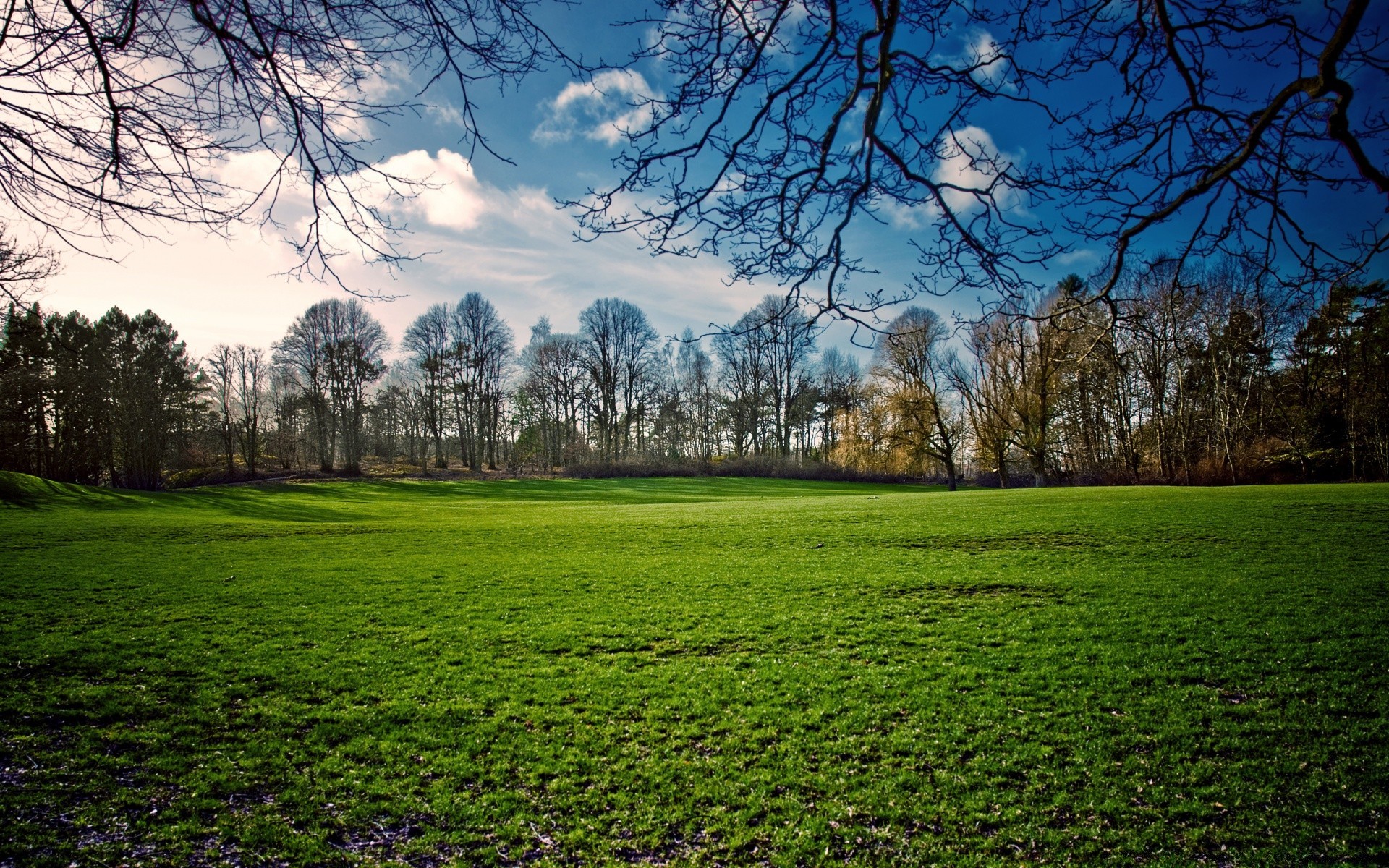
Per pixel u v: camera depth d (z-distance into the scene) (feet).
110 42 9.38
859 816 17.89
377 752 21.57
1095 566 43.93
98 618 35.55
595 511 91.91
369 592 42.27
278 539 63.77
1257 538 48.55
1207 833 16.67
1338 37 7.59
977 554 49.98
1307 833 16.51
